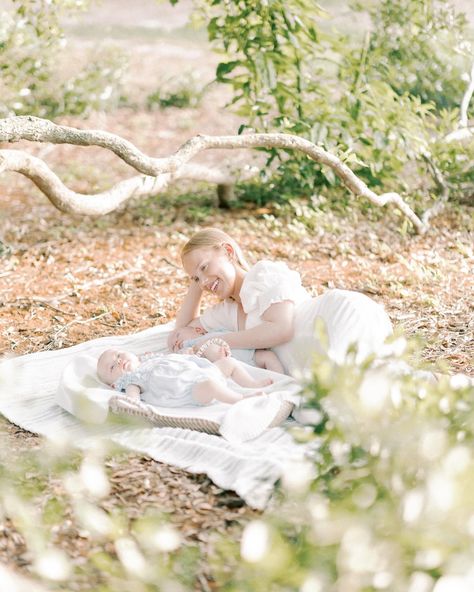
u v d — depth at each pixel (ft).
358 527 6.75
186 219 27.04
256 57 25.13
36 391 14.34
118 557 9.33
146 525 7.27
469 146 27.14
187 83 48.24
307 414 12.46
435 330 17.12
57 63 35.27
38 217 27.76
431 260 21.83
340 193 27.09
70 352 16.02
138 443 12.05
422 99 30.68
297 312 14.26
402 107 25.77
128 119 43.21
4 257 23.34
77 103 40.73
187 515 10.29
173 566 9.02
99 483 7.35
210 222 26.58
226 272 14.87
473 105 30.25
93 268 22.35
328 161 21.33
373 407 7.93
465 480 6.78
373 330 13.41
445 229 25.09
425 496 6.92
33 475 11.02
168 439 12.04
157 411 12.65
